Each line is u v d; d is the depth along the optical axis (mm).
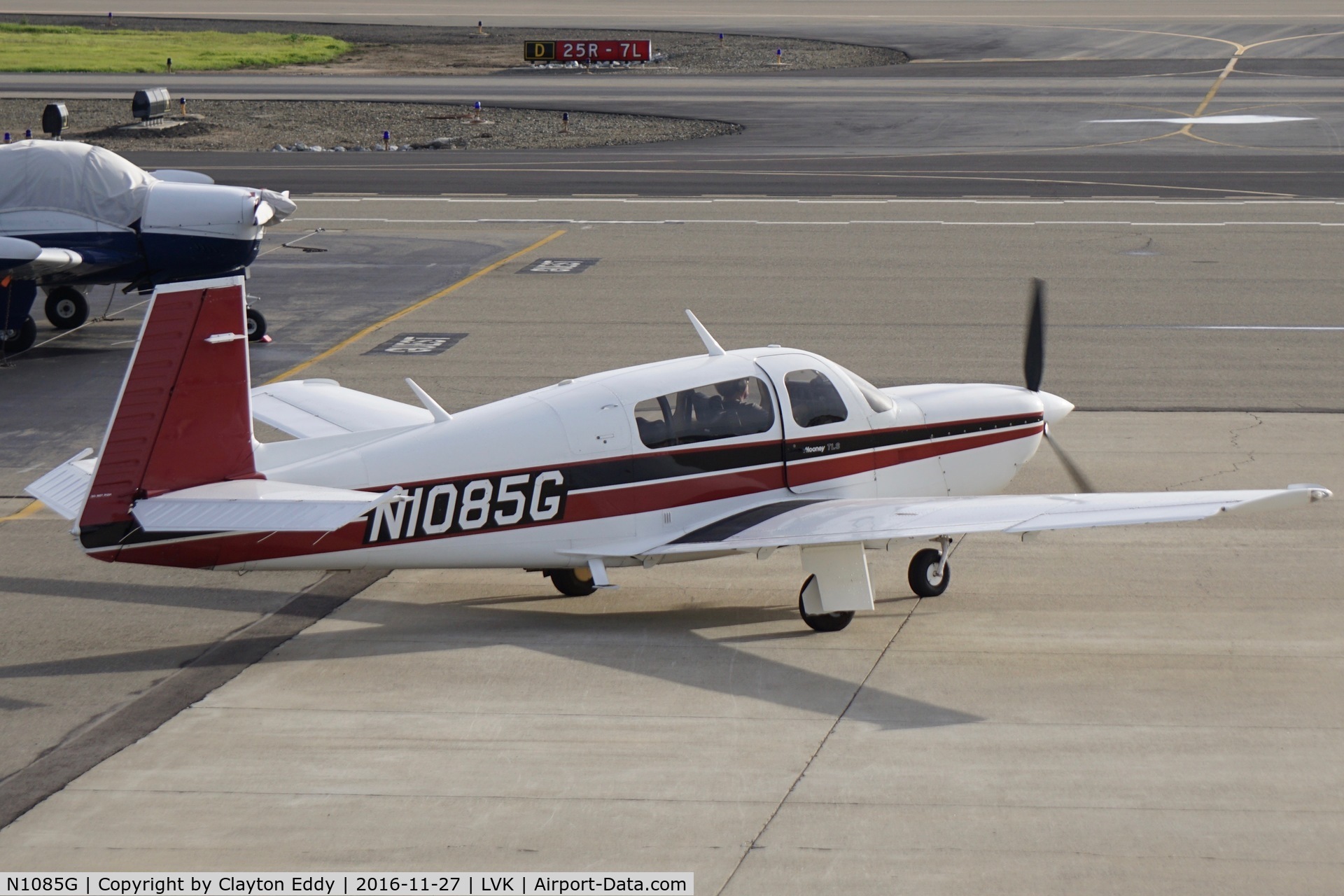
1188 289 79688
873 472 36438
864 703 29000
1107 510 29656
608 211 109438
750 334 69125
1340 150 139500
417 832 23547
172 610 35312
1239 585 36500
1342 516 42406
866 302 76812
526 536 32688
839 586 33094
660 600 36312
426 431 32281
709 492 34281
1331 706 28562
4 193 65562
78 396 58938
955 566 38781
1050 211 108438
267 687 30078
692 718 28281
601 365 62938
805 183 123250
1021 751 26484
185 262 67625
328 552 31031
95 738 27438
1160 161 135125
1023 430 38875
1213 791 24719
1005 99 185000
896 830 23391
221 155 140750
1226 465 47719
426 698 29406
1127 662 31172
